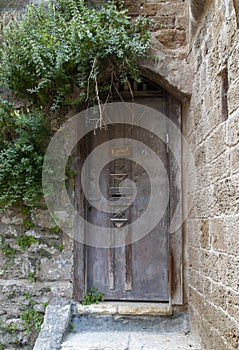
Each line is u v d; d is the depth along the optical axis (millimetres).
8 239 2996
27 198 2834
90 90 2867
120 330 2889
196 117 2652
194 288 2678
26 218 2988
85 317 2920
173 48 2996
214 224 2131
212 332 2154
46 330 2678
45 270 2959
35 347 2520
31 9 2807
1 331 2918
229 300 1836
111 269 3109
